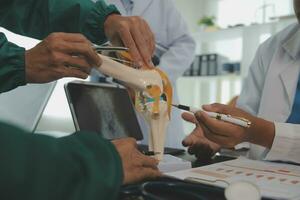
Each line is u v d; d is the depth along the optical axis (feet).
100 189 1.09
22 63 2.29
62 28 3.18
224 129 2.37
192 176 1.99
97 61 2.21
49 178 1.01
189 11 13.85
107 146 1.27
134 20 2.71
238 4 13.05
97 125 2.98
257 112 3.90
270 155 2.65
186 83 12.65
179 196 1.61
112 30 2.76
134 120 3.44
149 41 2.69
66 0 3.07
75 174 1.08
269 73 3.79
